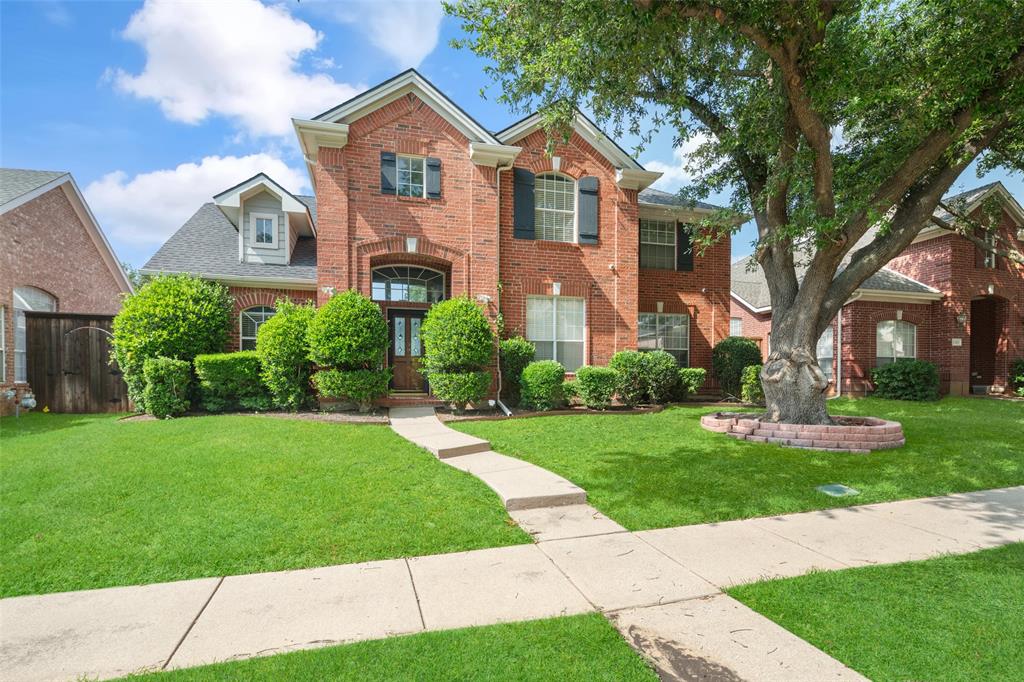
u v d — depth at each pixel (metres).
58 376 12.73
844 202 9.26
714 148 10.20
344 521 4.81
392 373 11.45
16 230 13.08
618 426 10.05
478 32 7.66
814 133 7.81
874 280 17.95
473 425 10.15
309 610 3.22
